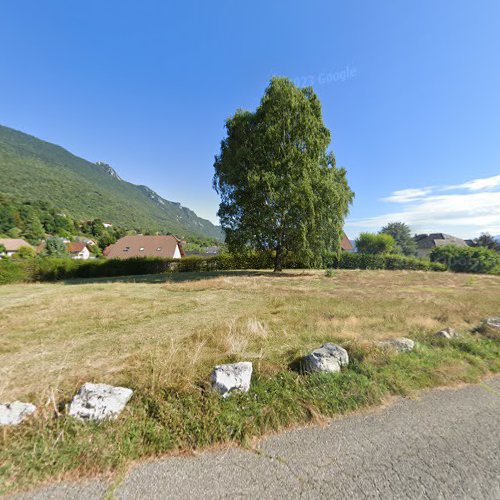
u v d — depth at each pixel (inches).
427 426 85.6
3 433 76.2
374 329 185.8
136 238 1609.3
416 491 62.4
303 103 565.9
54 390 100.9
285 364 125.9
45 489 62.3
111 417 84.3
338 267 981.2
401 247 1541.6
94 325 211.3
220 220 651.5
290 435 81.0
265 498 60.1
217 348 151.3
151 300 323.6
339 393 100.7
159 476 65.9
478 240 1392.7
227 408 90.5
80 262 711.1
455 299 321.1
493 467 69.5
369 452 74.1
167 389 99.1
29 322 219.9
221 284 449.1
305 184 517.0
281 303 289.3
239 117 617.0
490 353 141.5
